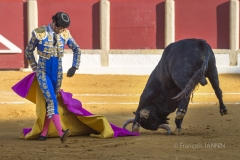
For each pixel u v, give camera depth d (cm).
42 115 2033
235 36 5450
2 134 2300
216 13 5466
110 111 3234
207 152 1780
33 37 1991
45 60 2000
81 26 5481
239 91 4359
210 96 4053
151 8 5466
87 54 5475
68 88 4519
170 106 2238
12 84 4634
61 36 2019
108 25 5462
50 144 1967
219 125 2588
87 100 3806
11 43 5444
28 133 2116
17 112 3130
